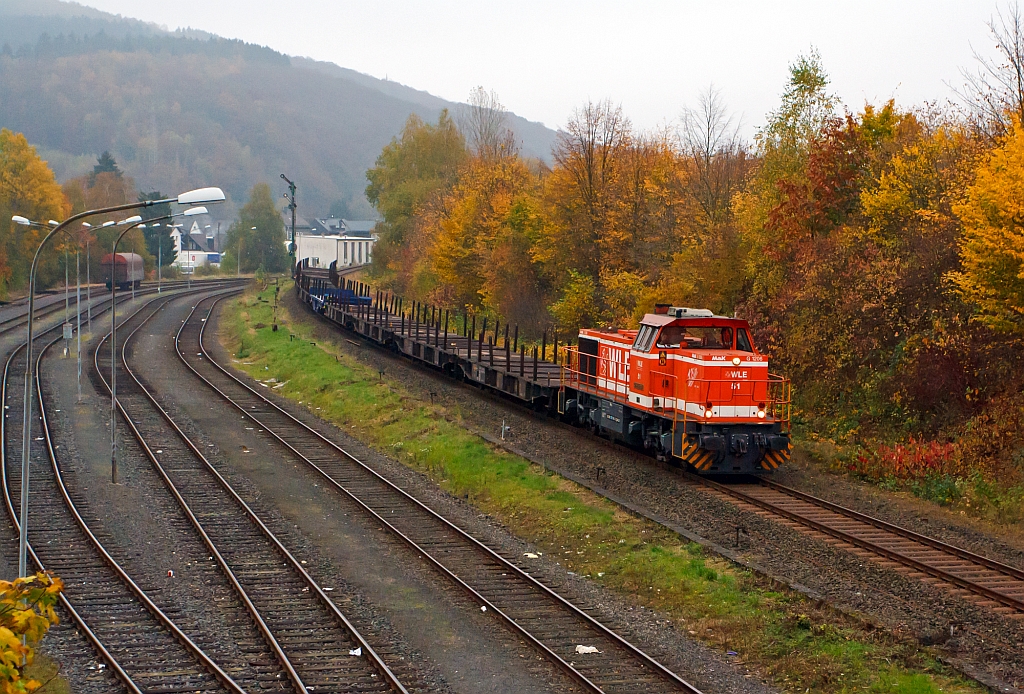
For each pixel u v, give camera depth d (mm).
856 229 31609
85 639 14734
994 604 15680
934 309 27438
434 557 18906
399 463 27844
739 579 17047
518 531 21062
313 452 28969
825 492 22938
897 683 12820
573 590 17141
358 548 19625
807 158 36438
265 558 18891
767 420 23578
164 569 18188
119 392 38812
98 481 25000
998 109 29172
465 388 39031
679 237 43031
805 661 13812
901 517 20875
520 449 27750
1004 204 22219
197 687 12930
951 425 25438
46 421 32375
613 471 24922
